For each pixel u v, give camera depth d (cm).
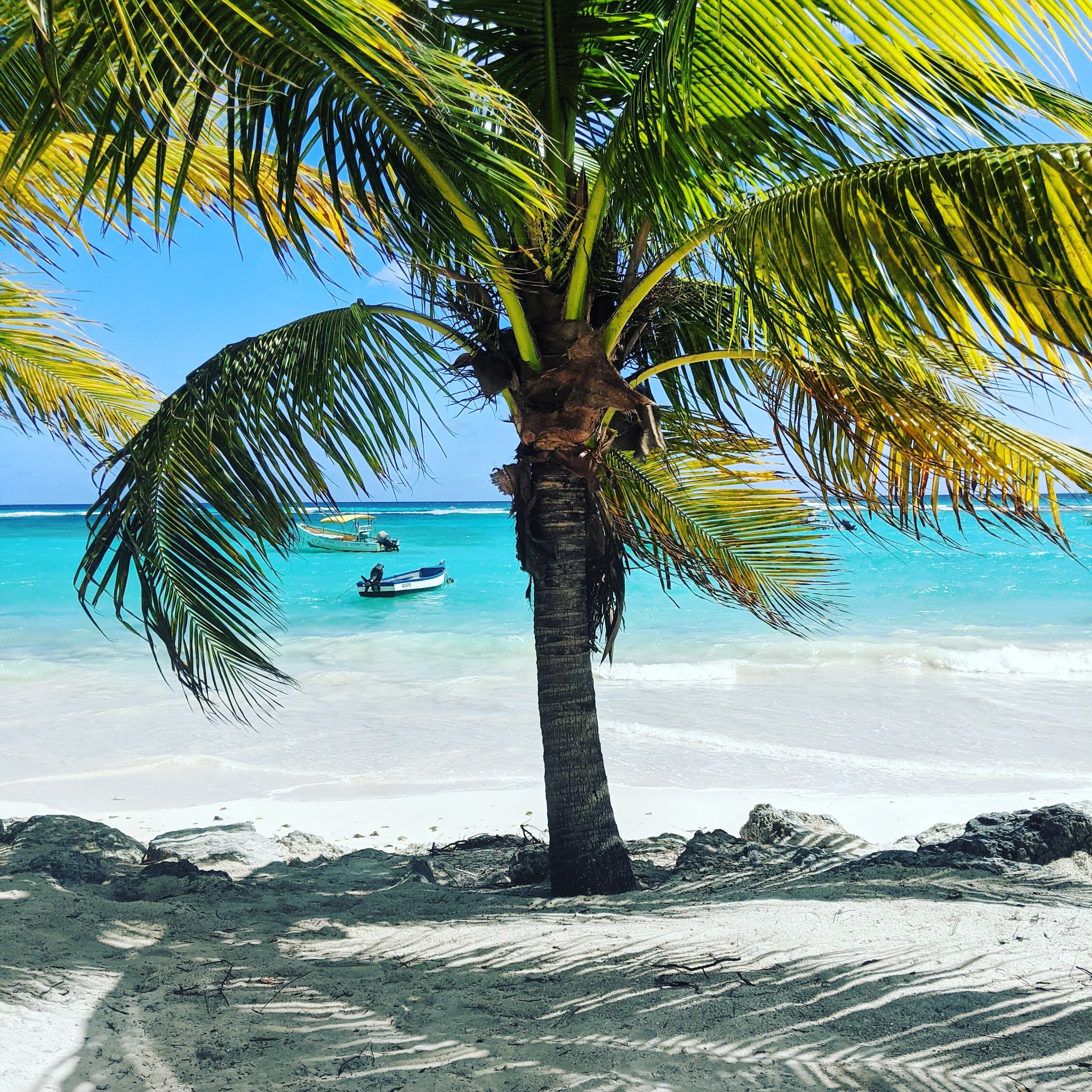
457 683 1588
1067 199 211
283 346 444
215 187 469
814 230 263
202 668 420
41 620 2592
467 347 445
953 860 464
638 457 476
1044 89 280
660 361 534
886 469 428
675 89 287
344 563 4416
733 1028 248
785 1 238
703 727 1208
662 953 314
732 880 476
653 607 2691
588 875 452
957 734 1156
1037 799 826
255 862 564
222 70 251
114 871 473
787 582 599
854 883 432
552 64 397
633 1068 224
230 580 420
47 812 815
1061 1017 245
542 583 456
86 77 222
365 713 1341
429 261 377
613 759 1040
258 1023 253
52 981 275
